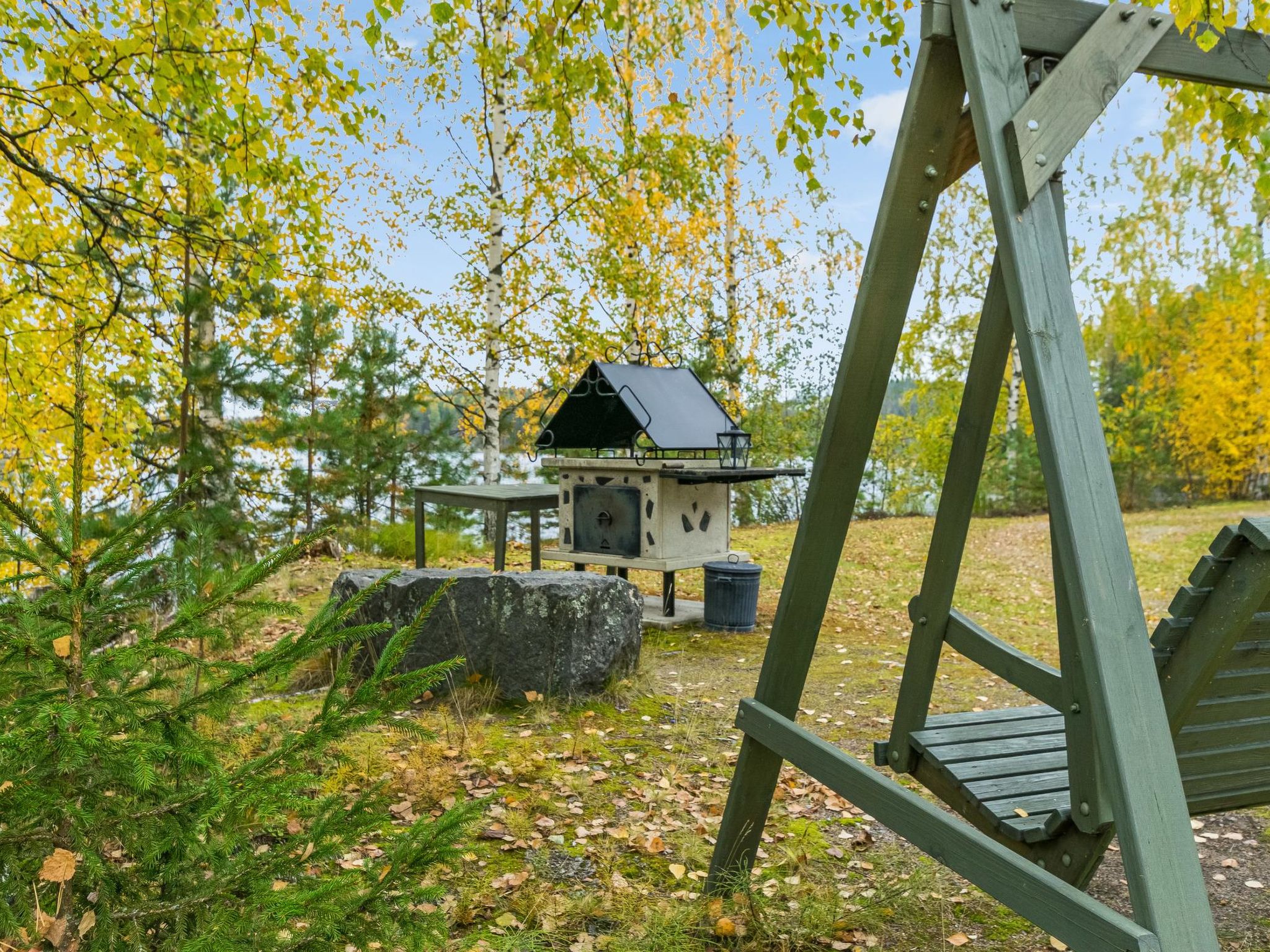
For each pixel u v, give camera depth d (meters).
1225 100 3.65
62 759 1.26
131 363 7.07
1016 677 2.27
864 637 6.98
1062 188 1.81
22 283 5.96
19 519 1.38
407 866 1.63
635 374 6.77
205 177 5.75
